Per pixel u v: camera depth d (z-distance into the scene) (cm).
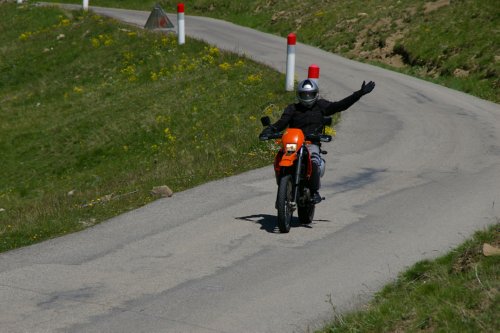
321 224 2405
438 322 1451
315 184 2334
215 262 2038
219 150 3822
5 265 2064
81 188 4528
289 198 2283
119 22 8406
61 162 5256
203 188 2934
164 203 2722
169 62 6775
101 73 7088
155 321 1625
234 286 1845
